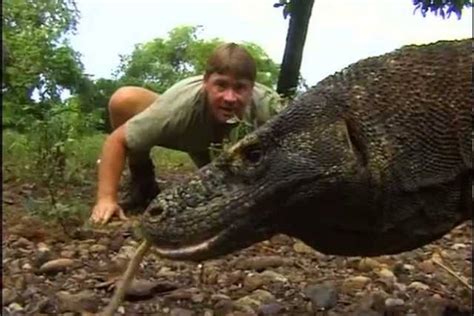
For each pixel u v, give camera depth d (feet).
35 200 8.04
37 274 6.15
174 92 7.87
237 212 4.62
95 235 7.25
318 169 4.56
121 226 7.48
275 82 16.62
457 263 6.70
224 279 5.99
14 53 10.46
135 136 7.83
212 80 7.48
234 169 4.65
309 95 4.70
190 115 7.76
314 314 5.27
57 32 13.08
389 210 4.66
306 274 6.23
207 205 4.64
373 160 4.59
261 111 7.61
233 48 7.45
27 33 11.24
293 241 7.13
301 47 13.43
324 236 4.76
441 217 4.73
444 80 4.73
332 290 5.52
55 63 12.61
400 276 6.23
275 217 4.67
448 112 4.69
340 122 4.63
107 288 5.71
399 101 4.67
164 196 4.72
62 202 8.04
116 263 6.31
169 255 4.69
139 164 8.45
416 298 5.64
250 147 4.64
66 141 9.03
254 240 4.69
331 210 4.64
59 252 6.74
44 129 8.73
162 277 6.02
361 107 4.65
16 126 10.23
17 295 5.51
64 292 5.58
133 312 5.25
